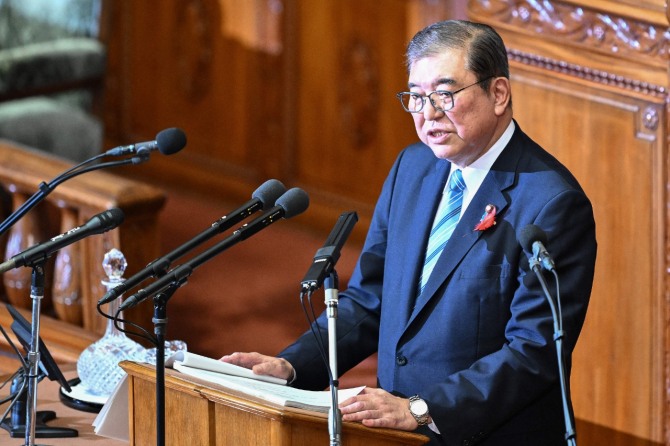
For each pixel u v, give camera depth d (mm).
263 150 25188
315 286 8273
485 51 9477
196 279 21797
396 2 22422
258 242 23500
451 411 9227
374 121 23312
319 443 8555
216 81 25703
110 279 11164
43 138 21078
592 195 14078
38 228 15398
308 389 10250
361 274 10812
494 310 9750
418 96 9594
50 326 14062
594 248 9773
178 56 26234
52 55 21219
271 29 24547
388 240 10562
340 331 10523
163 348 8375
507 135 10000
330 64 23734
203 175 26094
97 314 14438
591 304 14211
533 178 9820
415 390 9984
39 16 21734
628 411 14078
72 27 21812
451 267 9859
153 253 14742
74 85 21625
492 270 9742
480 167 9992
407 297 10133
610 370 14172
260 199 8867
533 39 14227
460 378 9414
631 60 13523
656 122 13484
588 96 13938
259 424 8586
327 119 24031
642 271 13805
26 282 15266
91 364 11008
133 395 9281
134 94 27109
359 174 23719
